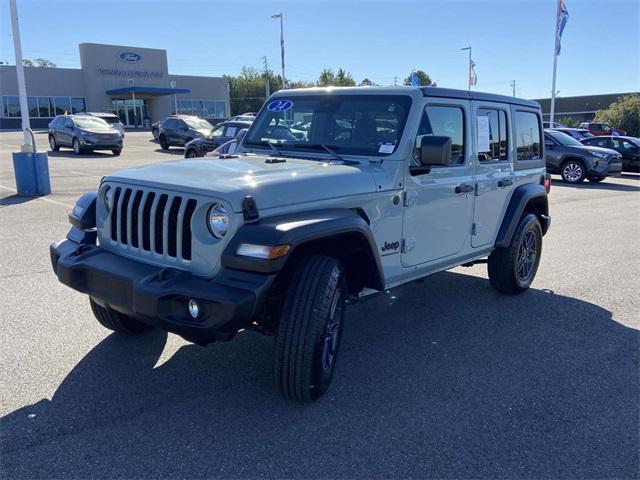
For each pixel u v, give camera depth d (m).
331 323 3.58
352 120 4.57
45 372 4.00
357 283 4.15
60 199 11.91
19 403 3.57
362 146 4.46
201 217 3.34
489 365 4.34
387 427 3.42
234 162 4.13
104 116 32.44
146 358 4.27
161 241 3.54
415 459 3.11
